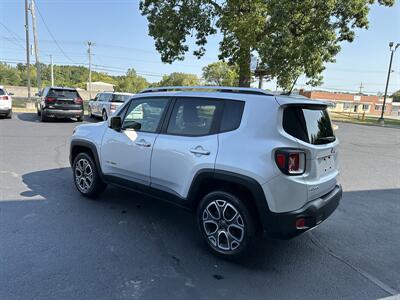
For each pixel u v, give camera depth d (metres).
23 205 4.62
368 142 14.91
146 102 4.20
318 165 3.27
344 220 4.69
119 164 4.40
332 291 2.92
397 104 85.88
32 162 7.30
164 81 94.06
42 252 3.33
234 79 44.66
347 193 6.15
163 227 4.11
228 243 3.33
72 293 2.69
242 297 2.76
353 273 3.24
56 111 15.02
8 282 2.80
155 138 3.92
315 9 17.58
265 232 3.10
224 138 3.28
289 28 18.58
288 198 2.98
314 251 3.69
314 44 18.20
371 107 77.44
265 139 3.05
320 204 3.21
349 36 20.08
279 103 3.05
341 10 17.92
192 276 3.05
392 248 3.83
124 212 4.54
